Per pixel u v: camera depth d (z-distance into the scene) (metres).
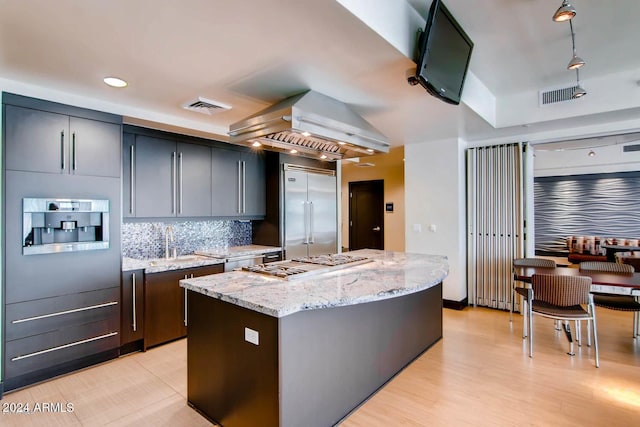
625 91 3.19
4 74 2.39
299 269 2.56
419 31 2.24
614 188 7.88
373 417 2.17
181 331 3.45
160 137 3.57
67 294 2.74
